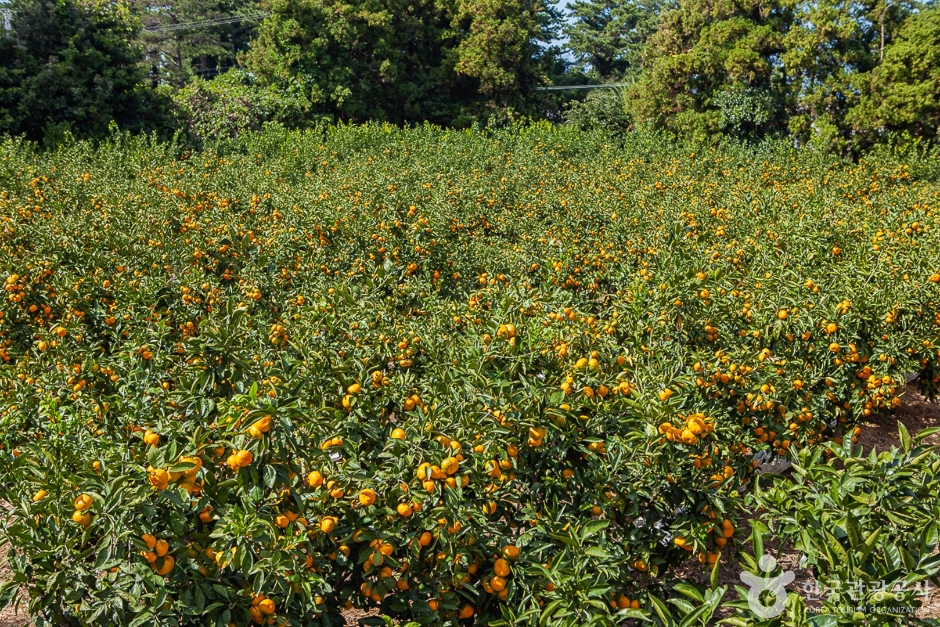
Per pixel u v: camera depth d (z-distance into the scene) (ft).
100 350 15.37
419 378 12.65
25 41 53.21
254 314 17.31
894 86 59.47
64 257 19.74
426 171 42.19
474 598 8.37
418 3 99.25
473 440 9.04
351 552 8.40
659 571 9.82
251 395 7.72
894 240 20.44
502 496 9.30
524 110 97.30
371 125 68.44
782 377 13.96
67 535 7.56
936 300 16.08
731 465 11.80
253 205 27.66
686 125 70.18
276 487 8.11
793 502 8.50
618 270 20.75
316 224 23.24
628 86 82.38
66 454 9.52
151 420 10.60
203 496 7.66
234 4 144.36
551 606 7.52
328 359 11.66
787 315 14.84
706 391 12.80
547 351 11.42
